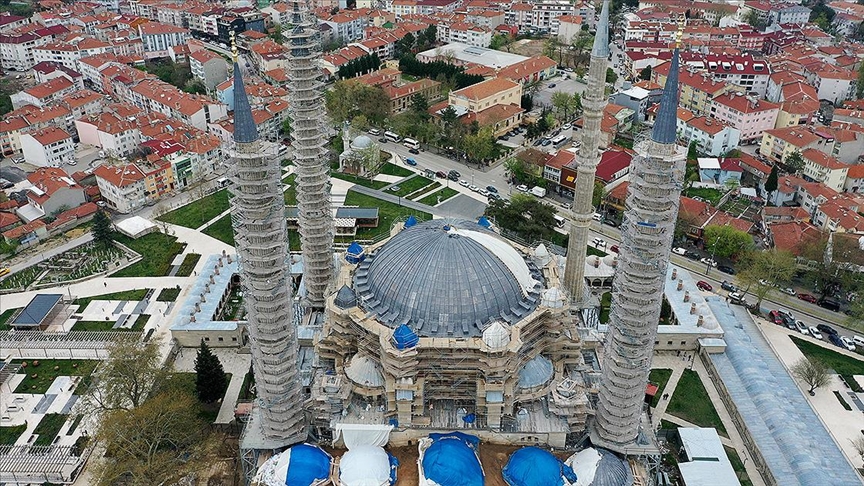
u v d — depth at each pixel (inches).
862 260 6988.2
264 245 4576.8
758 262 7017.7
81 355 6368.1
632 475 4881.9
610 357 4813.0
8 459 5221.5
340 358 5295.3
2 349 6397.6
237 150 4424.2
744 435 5408.5
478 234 5413.4
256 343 4790.8
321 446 5036.9
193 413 5388.8
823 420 5664.4
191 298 6845.5
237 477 5162.4
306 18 5629.9
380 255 5388.8
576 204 6171.3
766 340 6451.8
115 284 7431.1
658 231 4493.1
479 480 4530.0
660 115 4325.8
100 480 4761.3
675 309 6628.9
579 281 6437.0
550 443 4955.7
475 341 4712.1
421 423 4889.3
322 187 6107.3
